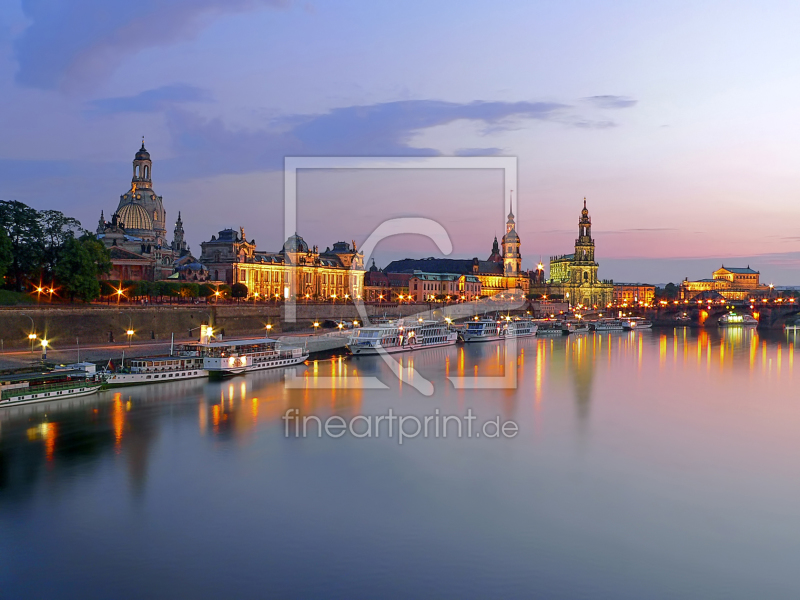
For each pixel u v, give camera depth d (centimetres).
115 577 5828
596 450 9375
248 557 6181
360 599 5559
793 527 6944
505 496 7631
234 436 9694
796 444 9800
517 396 13188
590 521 7019
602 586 5800
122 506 7181
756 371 17612
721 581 5912
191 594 5597
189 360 14275
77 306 16338
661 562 6209
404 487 7838
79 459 8562
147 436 9594
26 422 10175
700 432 10438
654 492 7819
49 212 18538
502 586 5772
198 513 7050
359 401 12250
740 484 8112
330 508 7225
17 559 6088
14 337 14688
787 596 5694
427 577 5897
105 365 14000
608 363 19125
